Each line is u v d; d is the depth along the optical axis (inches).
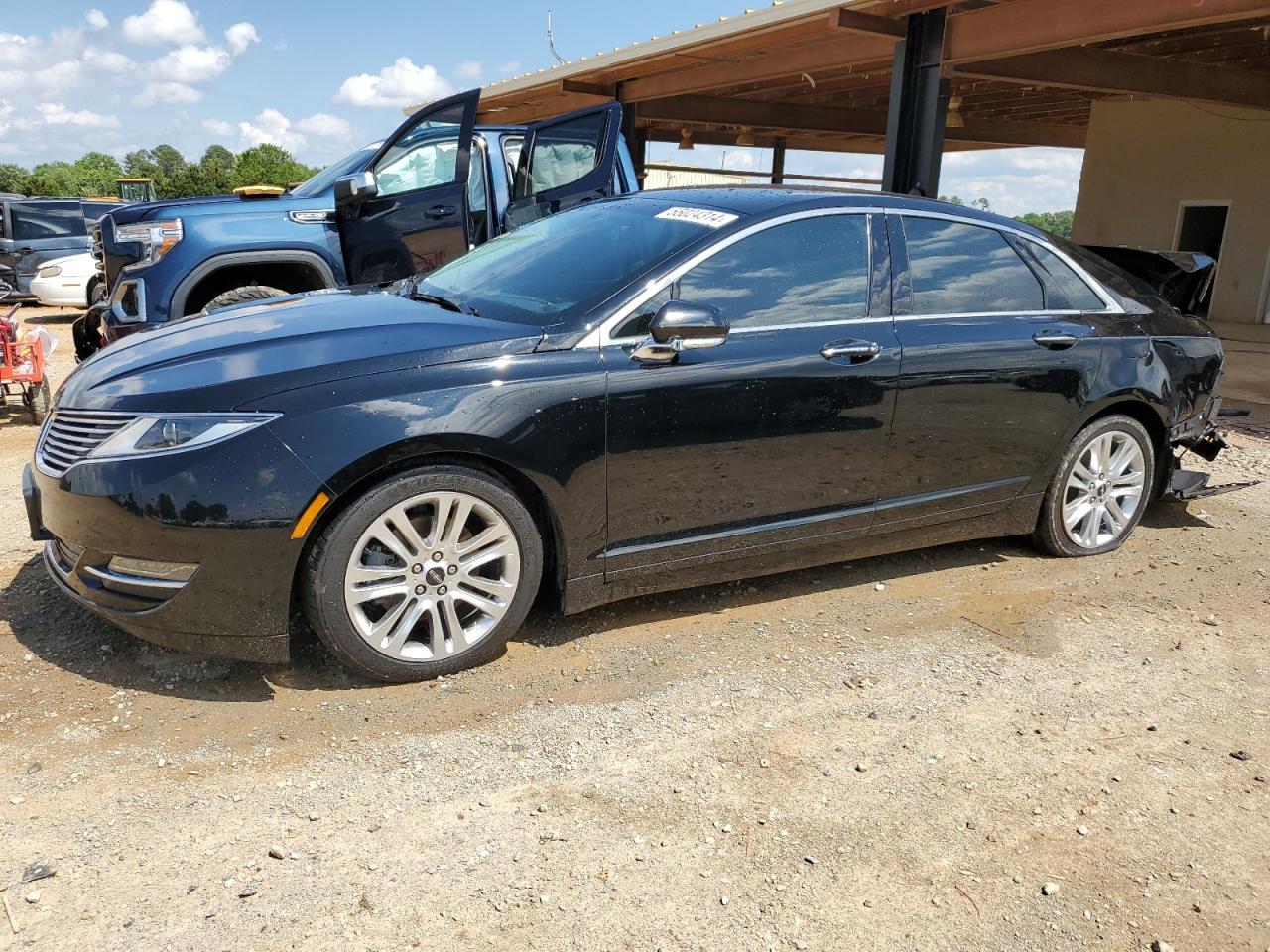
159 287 235.9
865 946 85.7
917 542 166.2
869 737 119.3
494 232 277.4
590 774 109.0
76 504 116.0
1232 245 661.3
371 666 123.2
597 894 90.3
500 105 714.2
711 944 85.0
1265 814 107.4
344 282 260.2
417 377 120.6
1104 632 152.7
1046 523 179.5
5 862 91.4
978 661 140.9
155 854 93.4
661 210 156.6
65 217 666.8
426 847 95.9
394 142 261.4
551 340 128.7
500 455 123.2
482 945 83.6
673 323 126.4
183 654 131.3
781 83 636.1
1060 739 120.9
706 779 109.0
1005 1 376.5
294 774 107.0
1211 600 167.2
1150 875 96.8
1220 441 202.1
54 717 115.9
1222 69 539.8
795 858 96.7
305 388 116.9
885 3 391.5
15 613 142.3
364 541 119.3
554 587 138.9
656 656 137.9
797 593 163.9
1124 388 176.6
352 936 84.0
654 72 559.5
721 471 140.6
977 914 90.2
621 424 131.1
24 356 271.1
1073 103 748.0
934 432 157.9
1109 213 735.1
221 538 113.0
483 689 126.7
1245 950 87.5
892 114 417.7
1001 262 168.6
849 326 149.3
